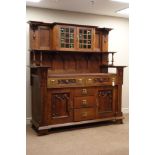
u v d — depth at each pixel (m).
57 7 3.76
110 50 4.51
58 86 3.33
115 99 3.86
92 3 3.47
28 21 3.50
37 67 3.22
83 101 3.55
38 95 3.33
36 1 3.38
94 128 3.62
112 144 2.88
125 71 4.70
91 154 2.55
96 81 3.65
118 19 4.54
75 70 4.04
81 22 4.16
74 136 3.21
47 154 2.54
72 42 3.69
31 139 3.08
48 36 3.72
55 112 3.35
